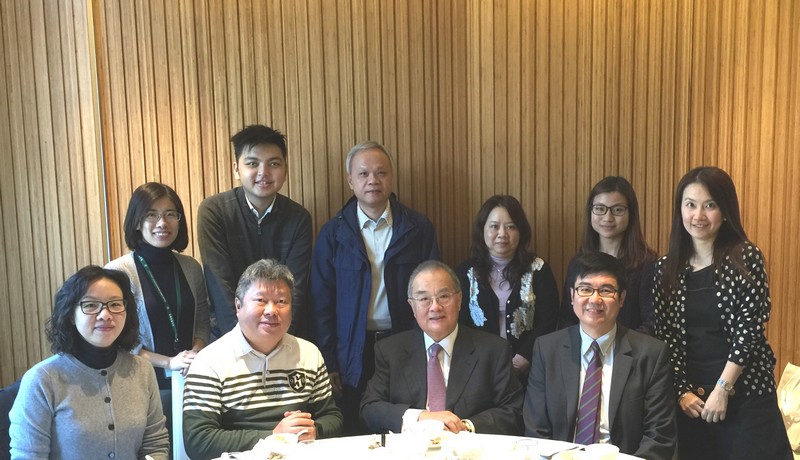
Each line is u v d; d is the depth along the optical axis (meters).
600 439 2.36
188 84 3.19
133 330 2.22
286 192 3.33
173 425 2.60
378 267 3.03
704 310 2.56
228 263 2.90
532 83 3.42
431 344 2.56
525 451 1.79
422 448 1.80
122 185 3.21
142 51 3.15
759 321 2.45
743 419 2.52
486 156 3.44
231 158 3.26
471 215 3.47
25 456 2.03
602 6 3.42
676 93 3.50
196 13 3.16
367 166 2.94
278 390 2.32
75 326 2.12
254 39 3.22
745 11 3.49
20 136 3.17
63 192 3.20
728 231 2.56
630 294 2.89
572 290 2.47
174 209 2.80
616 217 2.95
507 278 2.99
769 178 3.59
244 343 2.30
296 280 2.98
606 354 2.45
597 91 3.46
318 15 3.25
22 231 3.21
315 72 3.28
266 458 1.74
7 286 3.23
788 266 3.66
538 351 2.53
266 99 3.25
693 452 2.64
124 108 3.17
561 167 3.48
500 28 3.38
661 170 3.53
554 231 3.51
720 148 3.55
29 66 3.13
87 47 3.11
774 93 3.54
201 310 2.92
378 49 3.31
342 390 3.04
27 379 2.08
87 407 2.11
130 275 2.77
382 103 3.34
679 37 3.47
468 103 3.41
